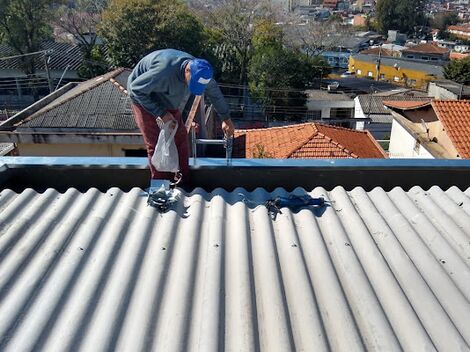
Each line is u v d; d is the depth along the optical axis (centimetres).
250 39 2792
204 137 1048
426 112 1329
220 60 2728
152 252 244
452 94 2050
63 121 1110
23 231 256
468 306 212
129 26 2412
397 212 287
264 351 184
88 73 2584
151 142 304
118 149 1092
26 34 2694
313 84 3075
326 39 3525
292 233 261
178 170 306
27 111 1214
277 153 1224
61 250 242
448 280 229
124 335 190
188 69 262
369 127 2355
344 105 2627
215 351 181
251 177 331
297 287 219
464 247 255
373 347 188
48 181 330
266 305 208
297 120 2605
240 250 244
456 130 1185
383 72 3834
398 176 335
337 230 266
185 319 198
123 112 1138
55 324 194
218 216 275
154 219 274
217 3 3528
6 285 215
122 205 289
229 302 210
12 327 191
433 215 286
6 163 324
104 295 212
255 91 2567
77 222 267
